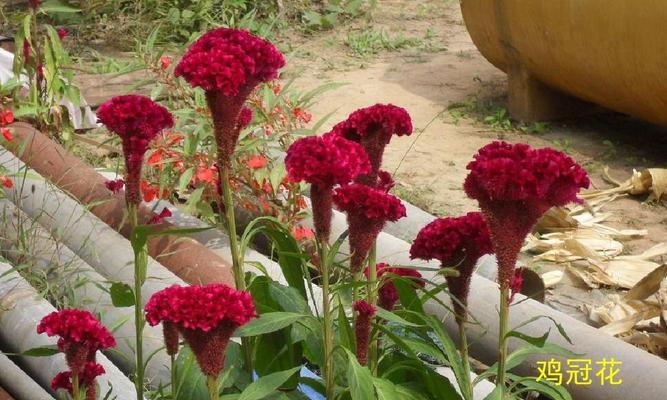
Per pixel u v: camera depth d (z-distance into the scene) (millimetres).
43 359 2467
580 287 3373
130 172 1874
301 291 1953
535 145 4777
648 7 4090
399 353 1973
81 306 2623
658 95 4258
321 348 1855
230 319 1579
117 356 2477
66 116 4051
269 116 3184
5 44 5328
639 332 2918
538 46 4750
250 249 2941
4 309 2613
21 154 3320
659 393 2363
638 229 3834
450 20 6949
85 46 6078
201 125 3043
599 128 4977
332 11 6805
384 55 6230
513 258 1668
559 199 1625
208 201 3195
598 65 4441
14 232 3023
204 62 1678
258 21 6648
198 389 1845
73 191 3244
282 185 3154
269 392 1724
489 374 1829
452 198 4105
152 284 2689
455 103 5305
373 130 1823
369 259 1871
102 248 2898
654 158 4582
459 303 1786
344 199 1707
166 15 6211
